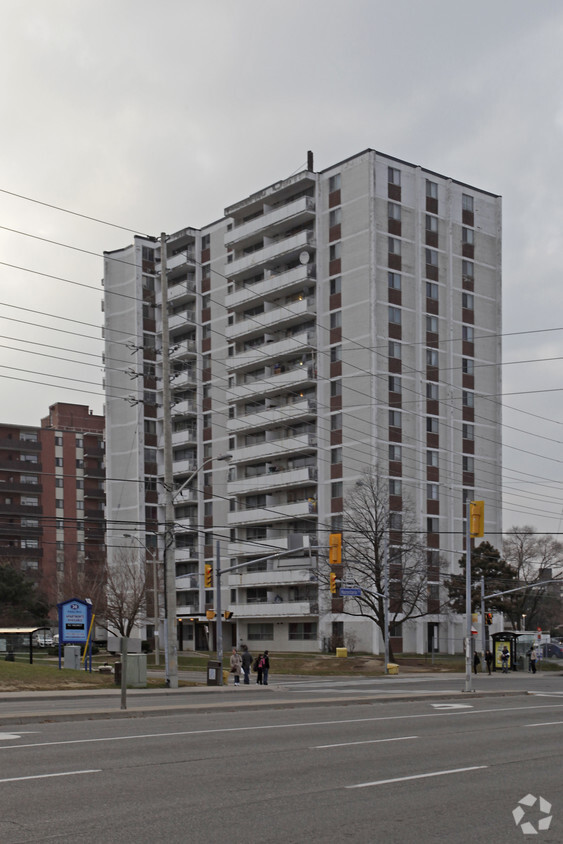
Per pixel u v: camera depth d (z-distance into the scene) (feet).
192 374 317.22
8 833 29.17
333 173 276.82
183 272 326.85
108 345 337.31
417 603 246.88
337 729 64.18
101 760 45.34
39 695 102.58
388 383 262.67
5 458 415.03
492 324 291.17
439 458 271.69
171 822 31.37
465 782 41.39
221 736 57.82
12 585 315.37
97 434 433.48
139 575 275.59
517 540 347.77
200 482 313.73
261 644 282.36
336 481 266.36
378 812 34.22
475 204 291.99
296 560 270.46
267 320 287.28
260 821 32.04
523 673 214.90
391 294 266.77
